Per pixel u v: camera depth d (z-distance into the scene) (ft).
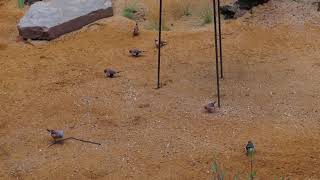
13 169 15.74
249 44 21.18
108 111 17.74
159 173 15.30
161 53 20.93
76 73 20.02
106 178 15.28
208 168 15.37
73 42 22.33
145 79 19.27
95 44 22.02
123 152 16.06
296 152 15.80
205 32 22.31
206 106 17.33
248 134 16.46
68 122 17.39
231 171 15.23
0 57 21.54
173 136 16.52
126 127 17.01
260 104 17.67
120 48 21.54
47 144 16.52
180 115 17.34
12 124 17.48
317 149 15.88
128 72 19.80
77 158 15.94
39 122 17.48
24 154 16.22
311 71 19.22
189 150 15.98
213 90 18.45
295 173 15.16
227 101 17.85
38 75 20.10
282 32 21.80
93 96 18.53
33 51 21.93
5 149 16.46
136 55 20.86
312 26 22.00
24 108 18.24
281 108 17.47
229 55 20.51
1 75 20.20
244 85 18.63
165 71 19.71
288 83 18.63
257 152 15.79
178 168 15.42
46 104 18.34
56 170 15.60
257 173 15.15
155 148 16.12
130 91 18.63
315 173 15.15
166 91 18.53
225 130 16.65
